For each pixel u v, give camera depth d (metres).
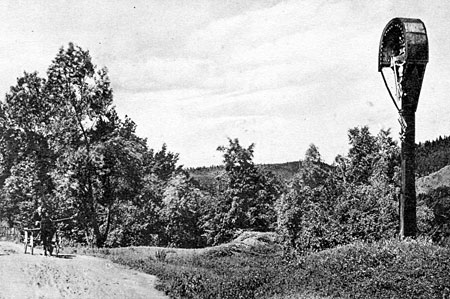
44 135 50.00
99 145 41.47
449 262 15.02
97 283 17.53
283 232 30.34
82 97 42.97
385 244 18.06
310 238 24.59
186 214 62.84
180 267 25.91
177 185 64.00
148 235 56.03
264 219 60.75
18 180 47.59
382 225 21.77
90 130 43.62
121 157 43.06
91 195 42.62
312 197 31.06
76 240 50.19
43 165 47.75
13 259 19.84
